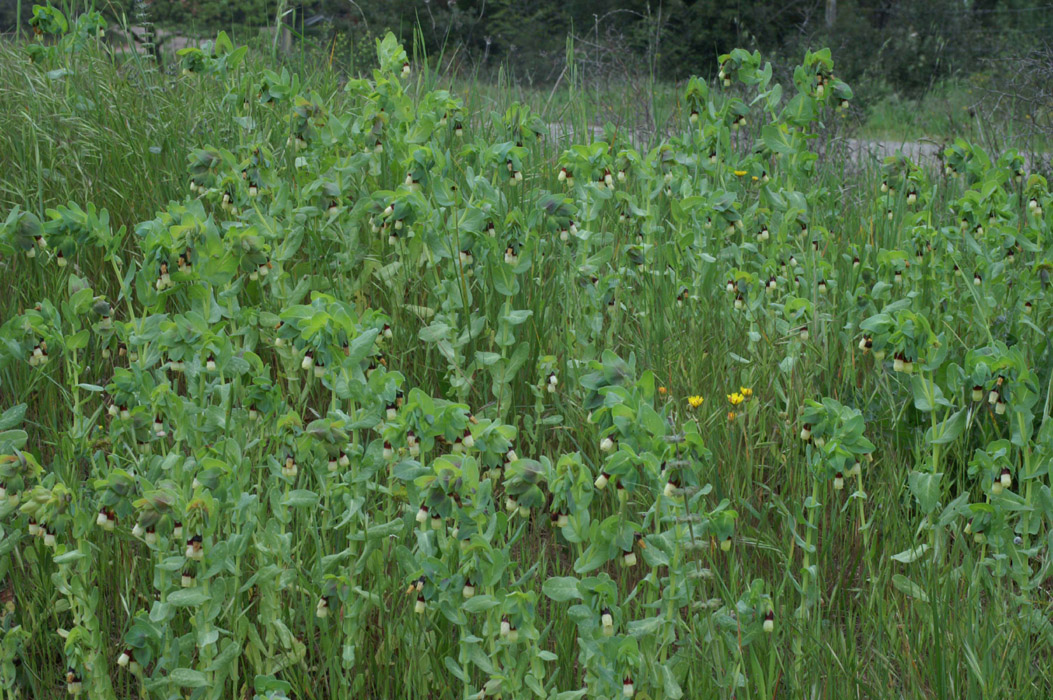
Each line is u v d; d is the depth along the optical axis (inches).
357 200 175.2
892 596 124.1
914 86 692.1
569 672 110.6
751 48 714.8
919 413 151.6
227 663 103.9
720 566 126.1
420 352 165.0
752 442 148.6
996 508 115.6
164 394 116.9
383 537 113.7
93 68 234.7
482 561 99.4
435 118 188.1
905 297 168.2
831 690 108.0
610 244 181.9
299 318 115.1
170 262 125.0
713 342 166.9
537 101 281.3
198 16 398.9
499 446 103.6
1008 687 108.0
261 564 112.3
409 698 110.8
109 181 192.2
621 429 101.4
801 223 189.2
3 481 104.3
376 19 639.1
